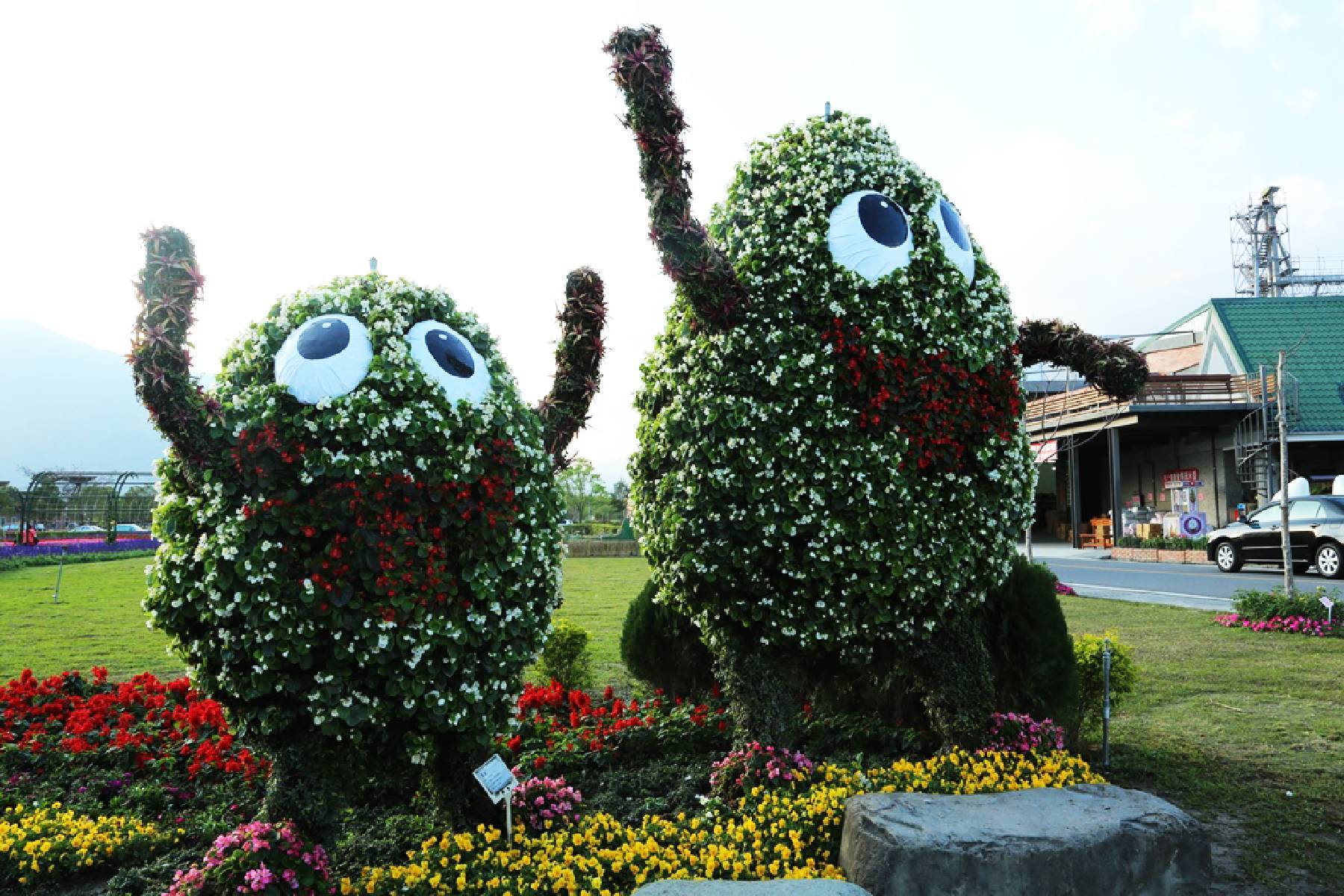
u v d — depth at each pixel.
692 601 5.16
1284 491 11.63
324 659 3.66
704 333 5.09
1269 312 28.67
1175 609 13.05
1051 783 4.57
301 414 3.72
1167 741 6.24
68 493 38.28
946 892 3.50
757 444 4.84
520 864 3.78
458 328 4.36
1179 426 27.36
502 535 3.98
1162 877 3.72
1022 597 5.68
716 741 5.79
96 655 10.12
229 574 3.54
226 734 5.71
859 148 5.31
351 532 3.68
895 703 5.86
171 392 3.49
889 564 4.85
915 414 4.95
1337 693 7.57
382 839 4.28
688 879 3.49
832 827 4.12
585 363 4.90
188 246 3.57
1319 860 4.30
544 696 6.63
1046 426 29.50
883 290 4.93
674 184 4.54
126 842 4.25
